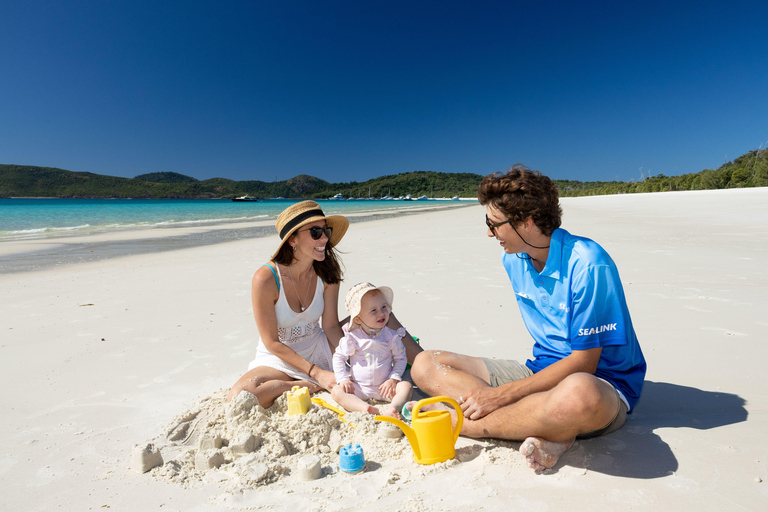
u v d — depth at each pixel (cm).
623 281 604
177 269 867
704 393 276
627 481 191
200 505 188
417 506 181
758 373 302
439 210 4531
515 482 196
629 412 234
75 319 518
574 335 213
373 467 218
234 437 234
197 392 312
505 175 225
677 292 533
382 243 1205
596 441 224
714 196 3128
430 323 456
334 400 292
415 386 312
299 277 320
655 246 915
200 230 1953
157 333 458
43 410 290
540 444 200
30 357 392
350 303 305
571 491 186
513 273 256
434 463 214
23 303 605
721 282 577
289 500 189
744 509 169
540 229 221
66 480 211
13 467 224
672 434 228
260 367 303
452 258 890
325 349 340
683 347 358
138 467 216
